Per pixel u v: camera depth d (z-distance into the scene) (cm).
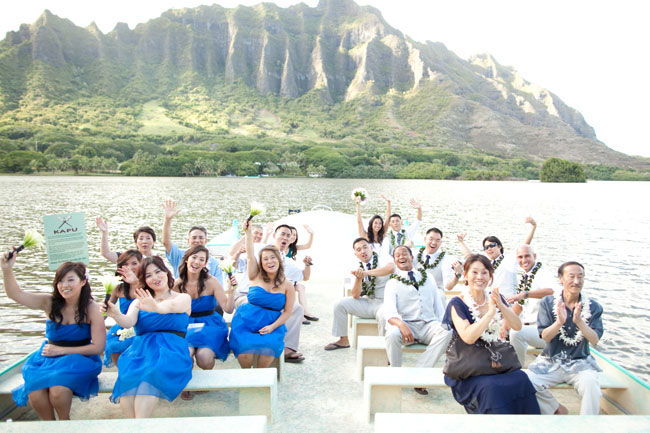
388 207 873
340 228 984
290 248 679
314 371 489
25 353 773
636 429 285
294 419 385
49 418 354
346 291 692
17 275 1305
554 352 388
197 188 7500
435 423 288
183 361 361
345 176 15625
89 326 368
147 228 570
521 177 16850
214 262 568
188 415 388
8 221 2789
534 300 496
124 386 341
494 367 348
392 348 445
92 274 1331
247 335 433
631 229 2819
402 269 489
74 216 538
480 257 369
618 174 18450
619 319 1045
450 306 375
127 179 10919
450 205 4769
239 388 361
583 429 285
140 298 360
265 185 9150
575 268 379
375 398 379
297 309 516
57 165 13388
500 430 282
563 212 4062
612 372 409
